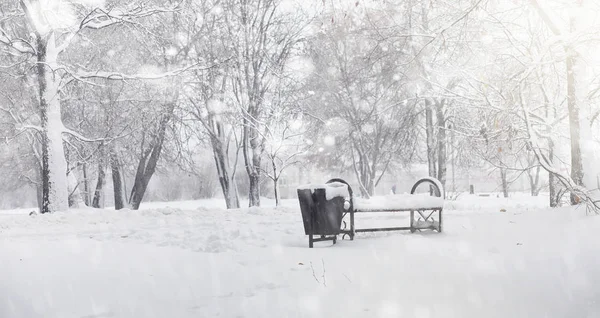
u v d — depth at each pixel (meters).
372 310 4.14
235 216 15.06
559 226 8.49
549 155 16.86
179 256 7.22
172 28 26.84
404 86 24.58
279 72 29.70
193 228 11.39
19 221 14.82
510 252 6.61
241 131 30.56
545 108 17.06
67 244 8.97
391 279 5.32
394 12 20.06
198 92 28.19
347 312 4.12
